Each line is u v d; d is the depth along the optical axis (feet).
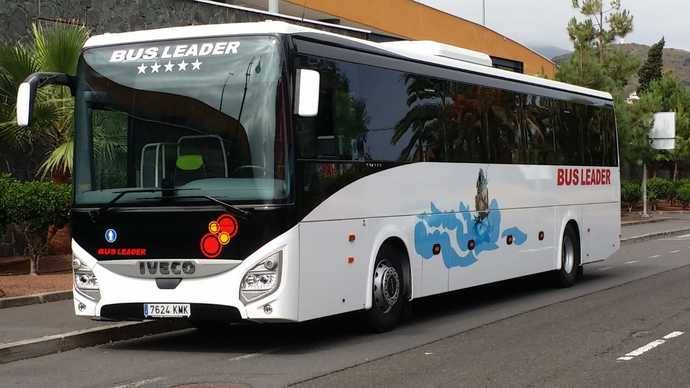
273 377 29.30
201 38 33.96
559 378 28.68
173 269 32.76
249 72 32.96
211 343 36.60
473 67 45.96
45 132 55.83
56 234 58.39
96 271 33.83
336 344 35.86
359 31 83.97
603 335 36.88
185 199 32.68
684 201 156.04
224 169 32.63
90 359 33.30
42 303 43.75
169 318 33.14
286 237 32.17
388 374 29.63
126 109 34.17
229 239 32.14
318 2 94.32
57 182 55.62
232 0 92.53
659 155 152.05
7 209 48.19
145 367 31.50
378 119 37.81
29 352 33.58
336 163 35.01
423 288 40.81
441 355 33.04
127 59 34.60
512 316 43.34
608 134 61.46
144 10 65.92
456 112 43.83
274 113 32.42
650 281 58.13
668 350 33.30
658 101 123.95
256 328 40.52
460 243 43.73
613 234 61.87
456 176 43.55
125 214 33.42
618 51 122.31
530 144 50.88
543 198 52.26
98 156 34.35
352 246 35.81
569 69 112.68
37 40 55.11
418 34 111.65
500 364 31.12
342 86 35.70
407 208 39.58
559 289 54.95
